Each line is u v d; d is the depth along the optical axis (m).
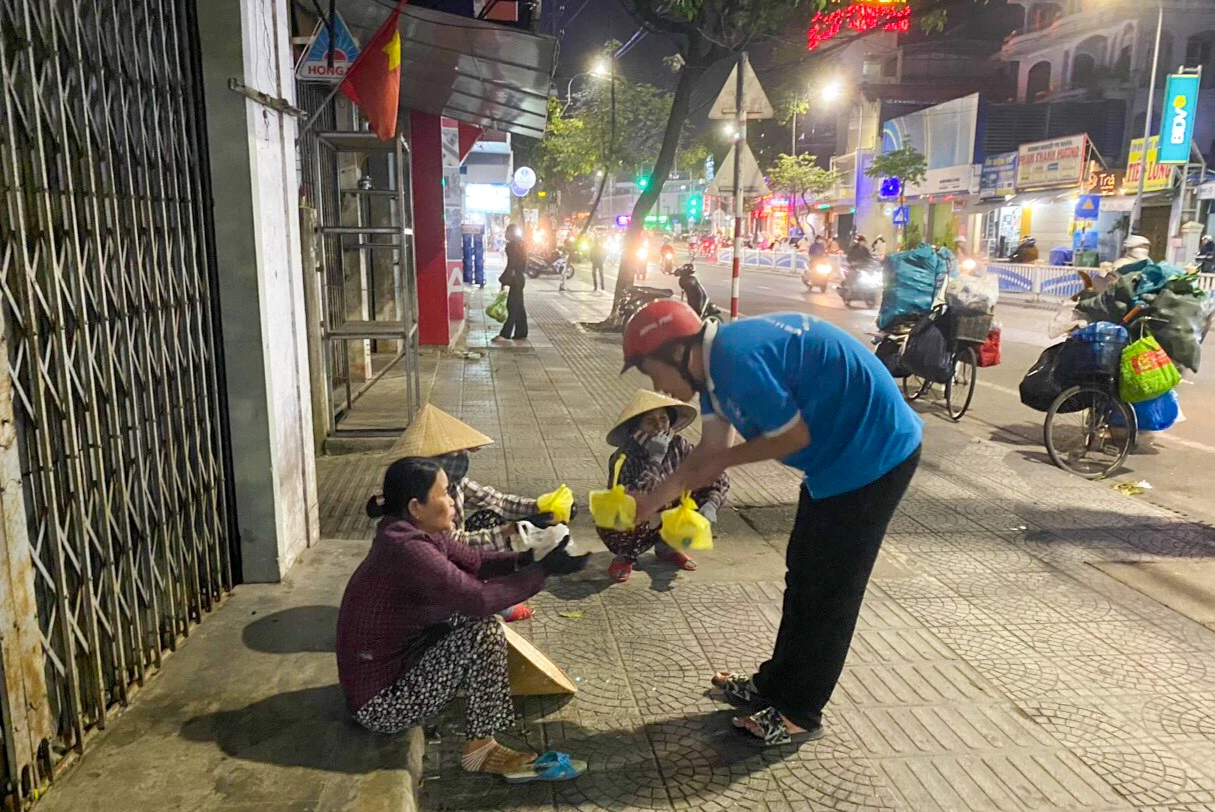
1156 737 3.09
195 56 3.49
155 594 3.12
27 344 2.36
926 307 8.50
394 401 8.52
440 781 2.86
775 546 4.94
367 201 10.79
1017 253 18.41
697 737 3.08
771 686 3.05
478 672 2.78
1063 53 41.75
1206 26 38.16
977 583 4.44
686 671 3.53
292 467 4.13
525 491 5.84
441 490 2.73
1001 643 3.79
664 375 2.71
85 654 2.70
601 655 3.66
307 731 2.81
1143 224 27.45
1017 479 6.30
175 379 3.31
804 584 2.91
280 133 4.01
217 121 3.55
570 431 7.54
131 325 2.97
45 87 2.47
